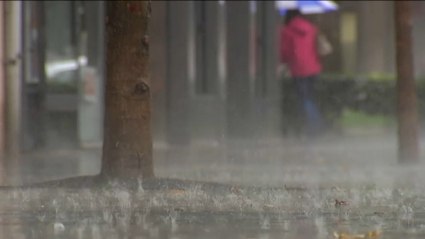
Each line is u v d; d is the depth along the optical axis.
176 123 50.41
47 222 20.03
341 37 70.56
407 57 34.25
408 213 21.56
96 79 49.84
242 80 53.25
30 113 45.59
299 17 49.84
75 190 25.22
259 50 55.25
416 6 68.25
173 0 50.31
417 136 34.59
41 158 40.81
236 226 19.45
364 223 20.02
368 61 72.75
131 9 25.08
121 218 20.53
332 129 62.97
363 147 48.00
